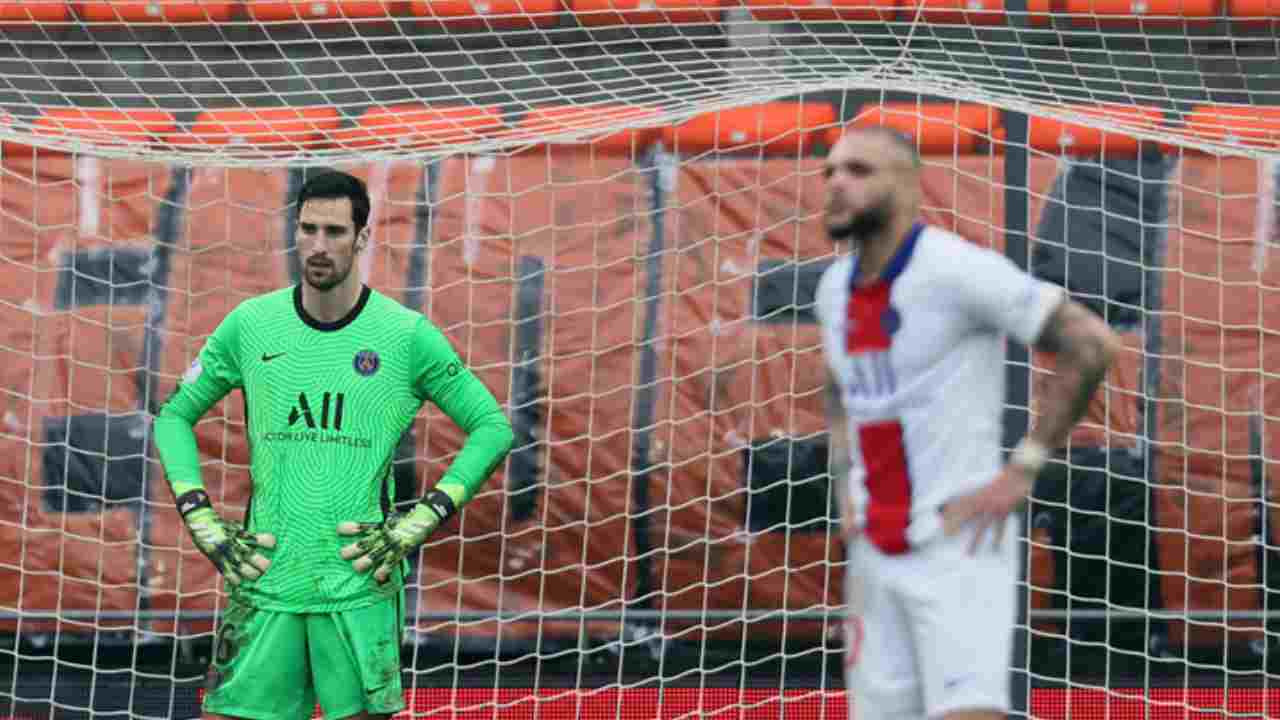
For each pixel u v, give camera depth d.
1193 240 23.80
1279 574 23.14
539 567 23.53
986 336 11.84
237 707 15.61
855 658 12.27
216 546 15.71
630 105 23.34
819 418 23.61
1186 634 21.92
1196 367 23.55
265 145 22.73
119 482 23.67
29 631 23.20
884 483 11.98
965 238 23.77
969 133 23.94
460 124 23.56
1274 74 22.78
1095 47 22.97
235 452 23.91
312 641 15.64
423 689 22.94
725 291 23.94
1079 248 23.91
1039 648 23.00
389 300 16.31
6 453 23.62
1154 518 23.28
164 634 23.19
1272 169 23.77
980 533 11.57
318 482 15.68
